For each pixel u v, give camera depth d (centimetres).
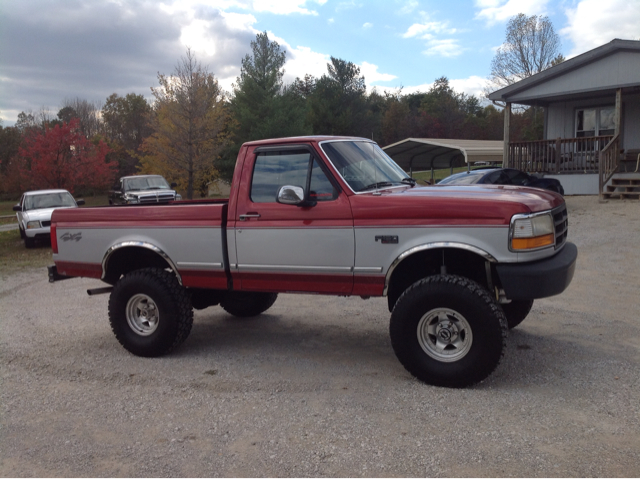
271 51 3647
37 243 1602
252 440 372
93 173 3161
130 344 571
